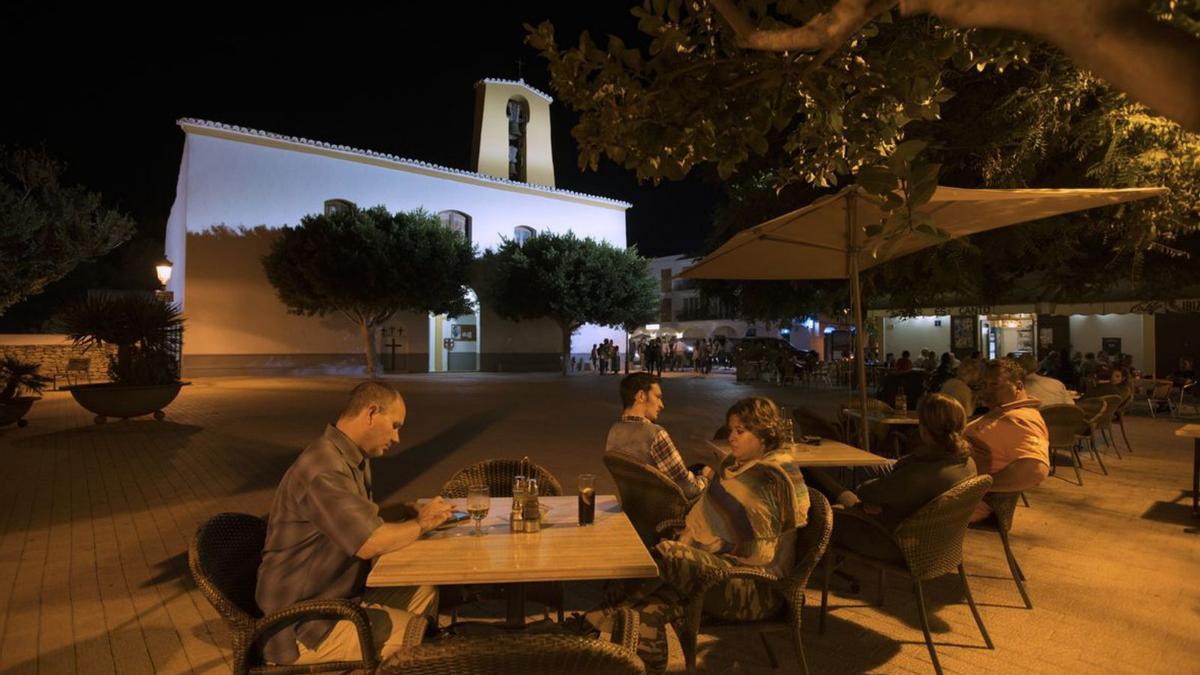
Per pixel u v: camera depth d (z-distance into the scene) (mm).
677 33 3430
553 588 3516
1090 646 3674
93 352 22172
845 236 5801
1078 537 5637
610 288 31609
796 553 3184
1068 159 9250
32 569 4918
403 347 30906
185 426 12523
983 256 10516
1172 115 981
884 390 11320
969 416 6730
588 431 11922
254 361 26859
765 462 3131
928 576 3387
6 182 19844
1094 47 1003
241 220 26656
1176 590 4465
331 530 2596
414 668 1705
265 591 2650
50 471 8555
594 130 3750
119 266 38125
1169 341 19297
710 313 51688
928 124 8766
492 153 35062
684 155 3668
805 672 3002
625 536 2975
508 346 34469
